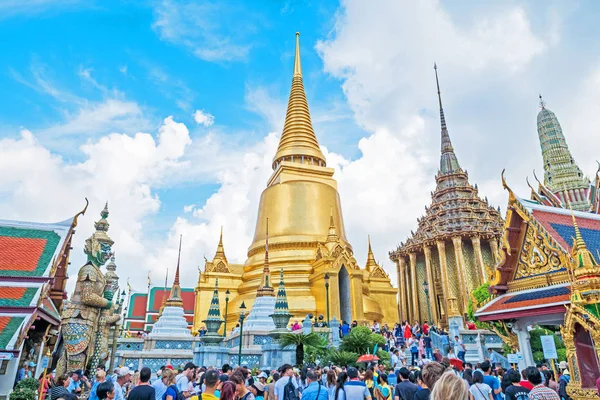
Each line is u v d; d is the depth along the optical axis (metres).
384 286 52.22
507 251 16.28
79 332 19.56
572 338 12.16
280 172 53.72
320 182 53.09
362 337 25.25
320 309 40.69
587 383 11.66
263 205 52.69
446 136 67.88
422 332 34.44
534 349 27.16
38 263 17.08
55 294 19.78
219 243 51.56
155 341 31.94
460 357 23.70
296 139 58.25
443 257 55.34
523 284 15.73
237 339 30.66
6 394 13.84
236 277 49.09
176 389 10.16
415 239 61.50
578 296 11.96
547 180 71.88
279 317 26.36
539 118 77.06
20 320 14.73
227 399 7.54
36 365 17.86
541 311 13.95
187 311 71.88
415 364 25.92
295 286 43.91
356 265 44.31
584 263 12.03
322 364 22.78
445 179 62.72
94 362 20.39
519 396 8.71
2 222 18.12
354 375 10.67
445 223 57.25
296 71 65.94
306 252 47.06
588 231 15.66
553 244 14.44
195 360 25.39
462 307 51.53
